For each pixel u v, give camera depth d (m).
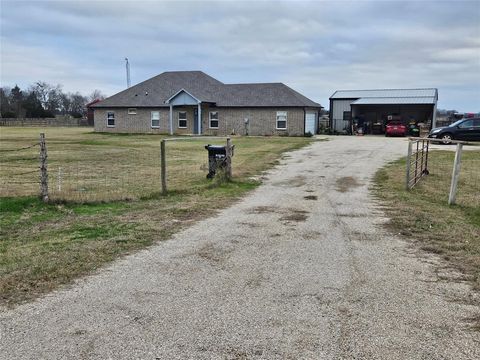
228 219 8.15
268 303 4.35
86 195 10.20
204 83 42.41
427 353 3.43
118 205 9.45
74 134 40.50
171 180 13.23
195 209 8.98
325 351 3.45
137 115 41.53
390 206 9.39
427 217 8.20
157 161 18.77
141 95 42.31
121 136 37.12
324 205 9.54
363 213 8.70
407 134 35.84
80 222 7.82
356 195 10.81
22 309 4.19
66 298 4.46
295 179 13.51
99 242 6.48
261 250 6.18
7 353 3.41
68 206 9.27
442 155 20.44
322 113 49.66
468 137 25.86
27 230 7.37
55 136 37.38
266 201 10.01
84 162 18.39
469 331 3.78
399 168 15.94
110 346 3.51
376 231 7.28
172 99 38.75
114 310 4.18
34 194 10.23
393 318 4.02
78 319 3.99
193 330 3.78
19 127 62.16
